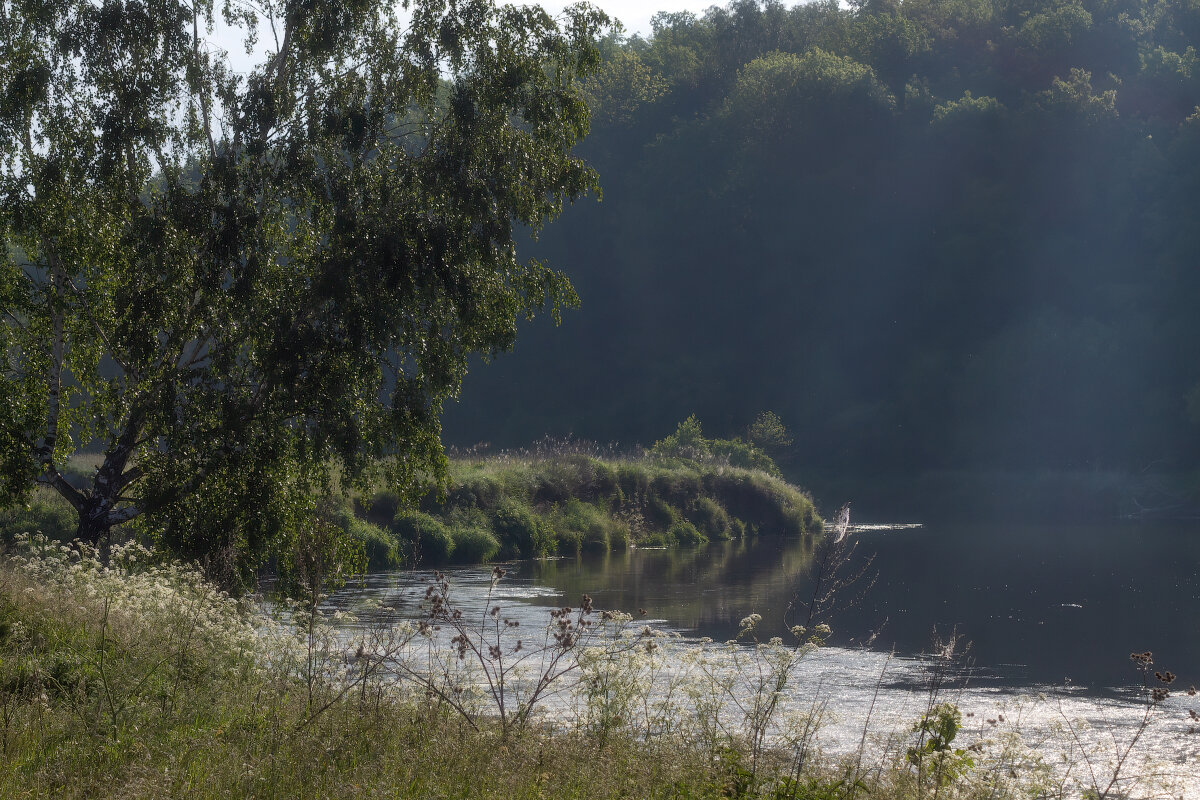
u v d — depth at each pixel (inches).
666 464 3794.3
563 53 1434.5
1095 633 1582.2
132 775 510.0
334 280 1288.1
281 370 1290.6
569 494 3179.1
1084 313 6786.4
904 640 1513.3
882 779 588.4
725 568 2512.3
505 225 1374.3
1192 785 766.5
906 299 7514.8
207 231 1320.1
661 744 597.9
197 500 1291.8
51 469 1355.8
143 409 1301.7
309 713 626.8
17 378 1368.1
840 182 7819.9
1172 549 3053.6
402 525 2433.6
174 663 699.4
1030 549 3080.7
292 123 1373.0
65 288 1365.7
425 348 1387.8
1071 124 7185.0
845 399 7436.0
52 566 1026.1
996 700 1138.0
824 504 5585.6
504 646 1174.3
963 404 6614.2
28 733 567.5
